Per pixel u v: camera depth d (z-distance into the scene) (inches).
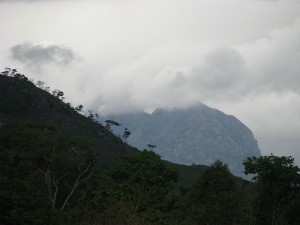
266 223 2139.5
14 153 2128.4
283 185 2630.4
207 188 1929.1
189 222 1494.8
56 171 2299.5
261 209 2193.7
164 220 1481.3
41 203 1448.1
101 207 1492.4
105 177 2556.6
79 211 1573.6
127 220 1325.0
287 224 2208.4
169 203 1648.6
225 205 1549.0
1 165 1660.9
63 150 2445.9
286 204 2628.0
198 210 1529.3
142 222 1355.8
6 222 1328.7
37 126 2647.6
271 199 2345.0
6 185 1418.6
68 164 2372.0
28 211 1371.8
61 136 2475.4
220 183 1977.1
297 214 2400.3
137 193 1622.8
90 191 1744.6
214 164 2090.3
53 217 1429.6
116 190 1694.1
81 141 2620.6
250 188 2393.0
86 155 2502.5
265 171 2689.5
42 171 2175.2
